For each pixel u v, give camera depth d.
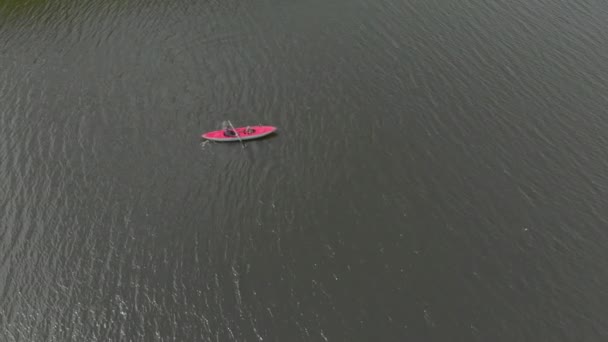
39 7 73.06
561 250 42.62
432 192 47.72
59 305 39.81
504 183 48.34
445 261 42.03
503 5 73.88
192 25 69.31
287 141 53.22
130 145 52.78
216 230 44.91
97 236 44.53
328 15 71.81
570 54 64.12
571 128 53.91
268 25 69.62
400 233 44.31
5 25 69.31
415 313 38.53
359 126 54.84
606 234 43.75
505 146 52.12
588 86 59.22
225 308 39.22
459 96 58.31
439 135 53.56
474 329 37.47
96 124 55.09
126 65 62.62
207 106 57.25
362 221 45.38
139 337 37.75
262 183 48.97
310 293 40.03
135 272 41.88
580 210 45.72
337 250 43.09
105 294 40.44
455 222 45.03
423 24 69.88
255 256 42.81
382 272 41.34
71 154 51.91
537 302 39.06
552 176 48.91
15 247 43.69
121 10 72.31
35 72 61.72
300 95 58.81
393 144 52.75
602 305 38.78
